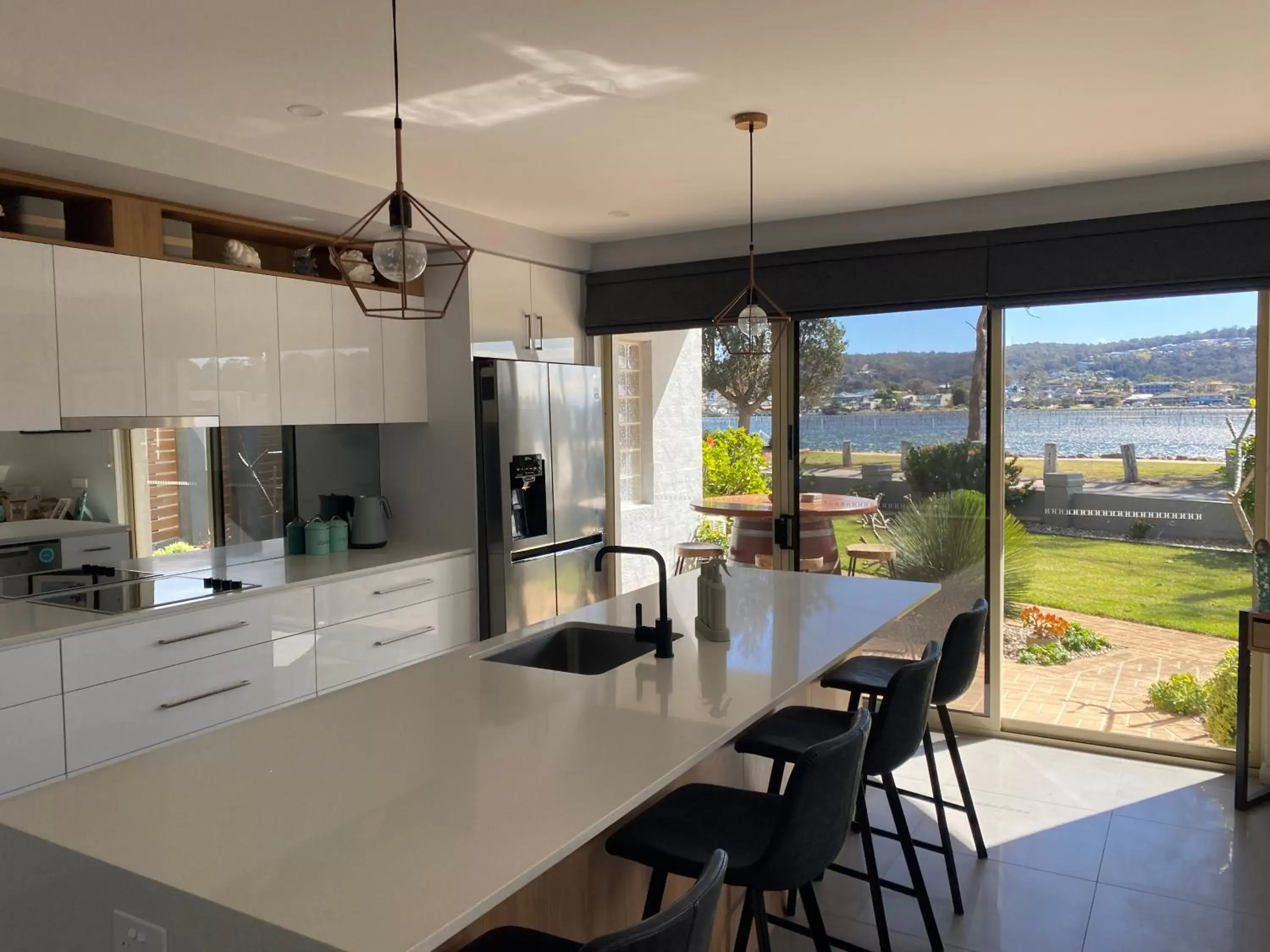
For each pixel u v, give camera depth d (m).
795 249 4.93
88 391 3.34
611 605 3.41
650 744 1.94
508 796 1.68
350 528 4.85
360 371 4.49
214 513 4.23
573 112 3.14
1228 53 2.71
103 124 3.08
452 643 4.69
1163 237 4.07
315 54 2.61
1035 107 3.17
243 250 4.00
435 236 4.49
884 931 2.66
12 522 3.50
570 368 5.22
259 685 3.71
